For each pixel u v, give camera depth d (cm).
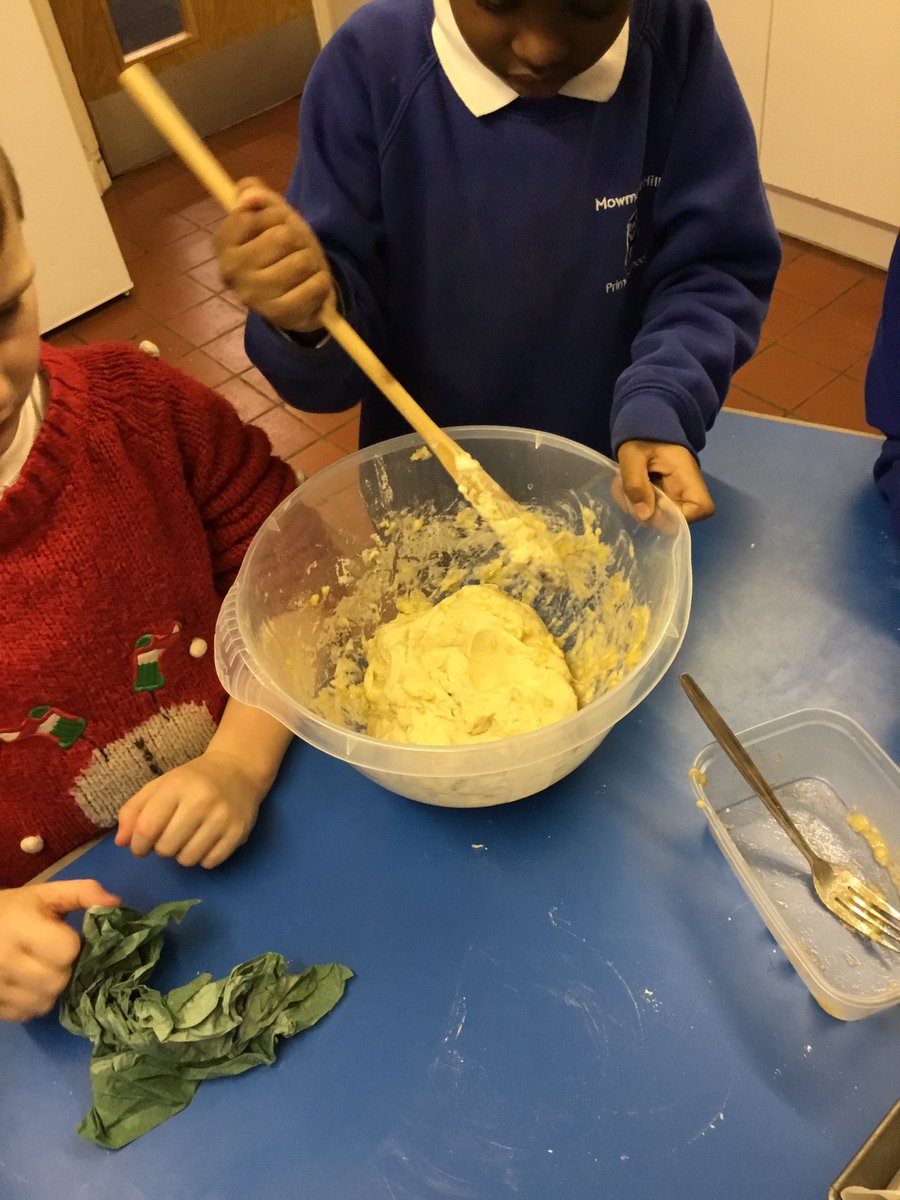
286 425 200
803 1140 53
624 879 65
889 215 203
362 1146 54
